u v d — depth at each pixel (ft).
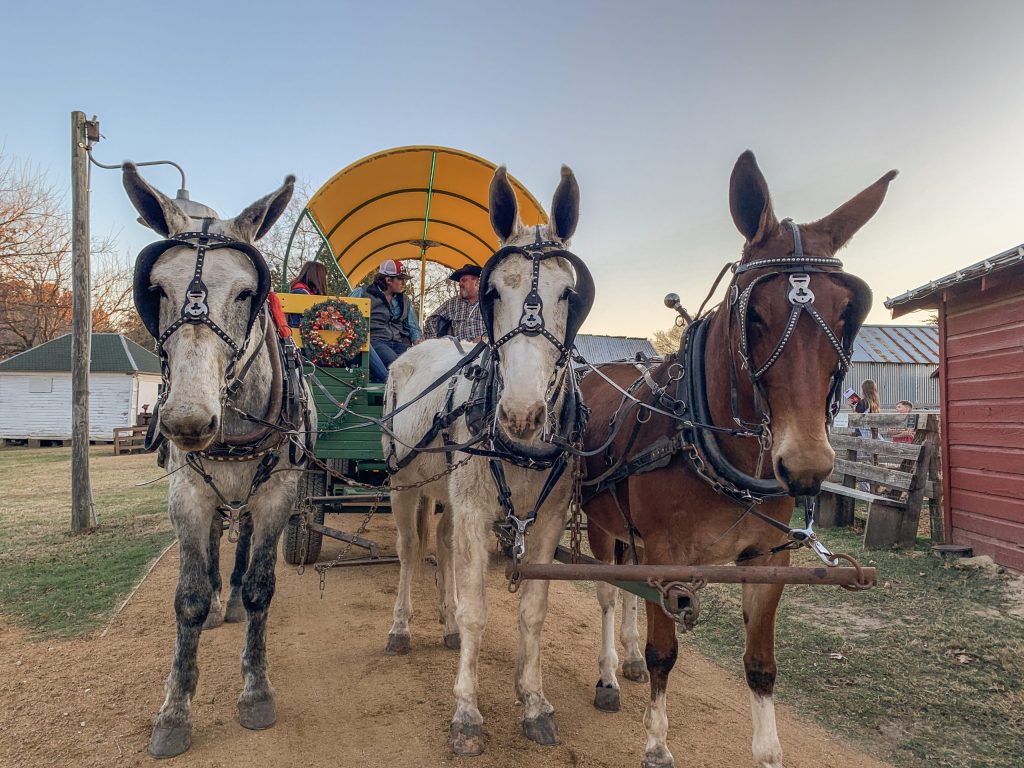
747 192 8.36
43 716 11.35
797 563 21.26
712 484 8.68
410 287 38.50
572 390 11.09
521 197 20.42
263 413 11.30
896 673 13.41
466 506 10.87
